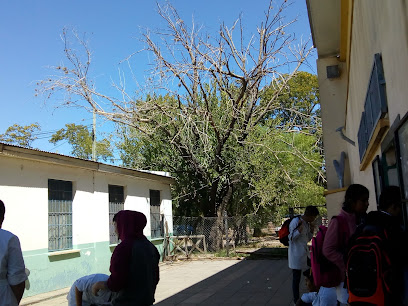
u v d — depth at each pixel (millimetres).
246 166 18656
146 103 17250
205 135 17234
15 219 10195
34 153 10578
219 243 18906
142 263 3803
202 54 16344
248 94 17391
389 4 3260
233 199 21250
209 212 20125
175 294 9820
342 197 8781
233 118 17344
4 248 3570
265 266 14078
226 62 16266
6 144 9578
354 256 3113
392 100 3441
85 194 12914
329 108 9453
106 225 13891
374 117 4258
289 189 20156
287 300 8523
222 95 18531
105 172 13688
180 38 16297
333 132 9383
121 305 3721
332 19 8391
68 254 11844
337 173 9102
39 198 10984
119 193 15148
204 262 16062
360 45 5422
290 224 7297
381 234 3082
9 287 3578
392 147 3744
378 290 2963
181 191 20594
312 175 20750
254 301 8586
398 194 3350
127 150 20125
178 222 19719
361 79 5559
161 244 17422
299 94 20781
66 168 12102
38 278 10641
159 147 19781
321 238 4609
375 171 4902
